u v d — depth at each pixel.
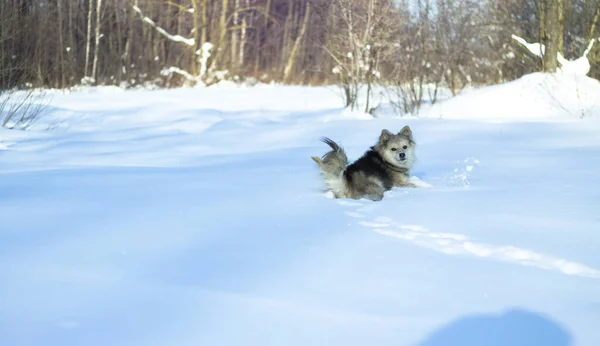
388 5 18.12
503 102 16.16
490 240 4.73
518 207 5.93
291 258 4.24
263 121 17.03
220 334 2.96
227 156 10.90
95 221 5.28
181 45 38.91
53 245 4.47
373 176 6.95
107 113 18.78
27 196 6.44
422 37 18.36
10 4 23.17
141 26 38.22
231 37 44.75
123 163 10.00
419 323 3.11
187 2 39.81
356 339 2.92
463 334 2.98
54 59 30.98
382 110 17.98
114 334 2.94
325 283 3.72
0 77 19.12
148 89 34.16
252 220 5.43
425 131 13.33
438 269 4.02
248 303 3.36
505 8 22.16
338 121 15.40
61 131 14.71
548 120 14.06
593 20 18.98
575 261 4.15
